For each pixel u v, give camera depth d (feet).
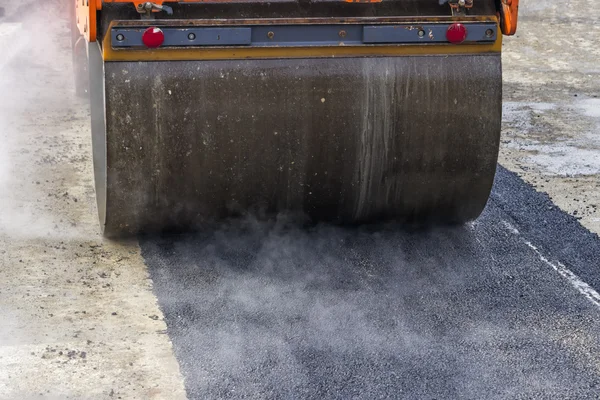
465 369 13.78
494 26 17.17
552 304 16.07
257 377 13.46
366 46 16.90
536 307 15.94
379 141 17.35
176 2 16.15
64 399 12.79
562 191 22.70
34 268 17.21
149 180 16.94
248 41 16.42
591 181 23.62
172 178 17.01
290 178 17.44
